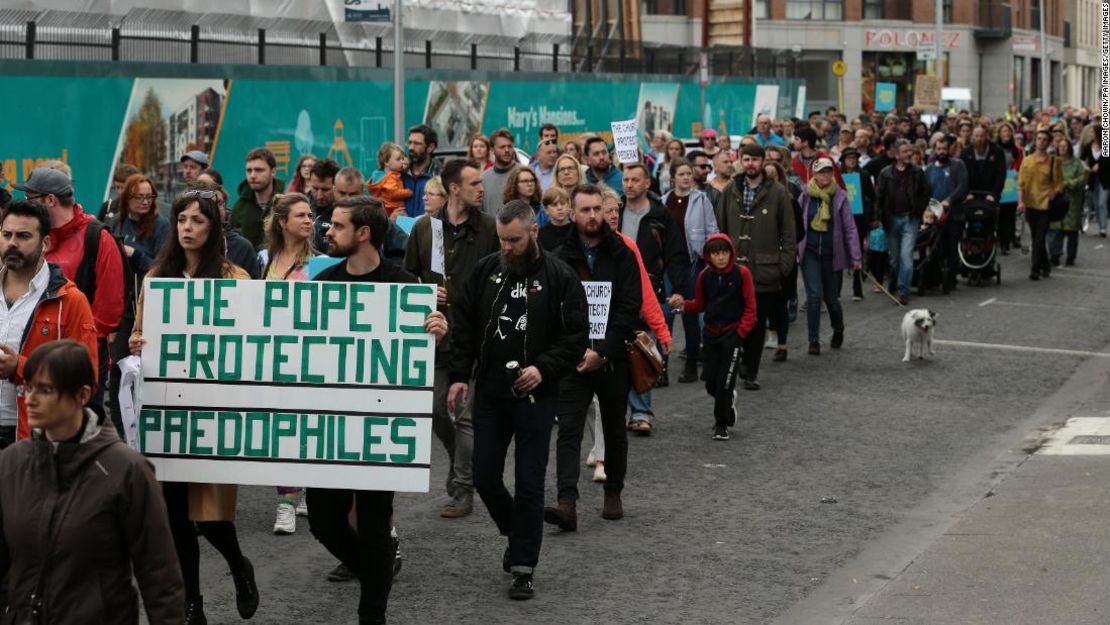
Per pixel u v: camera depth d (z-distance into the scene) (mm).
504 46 38469
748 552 11672
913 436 16250
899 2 98562
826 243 22000
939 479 14203
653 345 12539
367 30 32969
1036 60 121250
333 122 28484
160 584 6570
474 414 10750
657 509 13078
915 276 30109
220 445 9406
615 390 12445
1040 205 31031
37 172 10750
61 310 9508
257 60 26938
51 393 6395
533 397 10453
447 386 12469
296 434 9359
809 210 21922
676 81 46406
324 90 28203
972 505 13031
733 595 10539
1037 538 11672
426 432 9312
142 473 6539
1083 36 140250
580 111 40219
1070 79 137125
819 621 9898
